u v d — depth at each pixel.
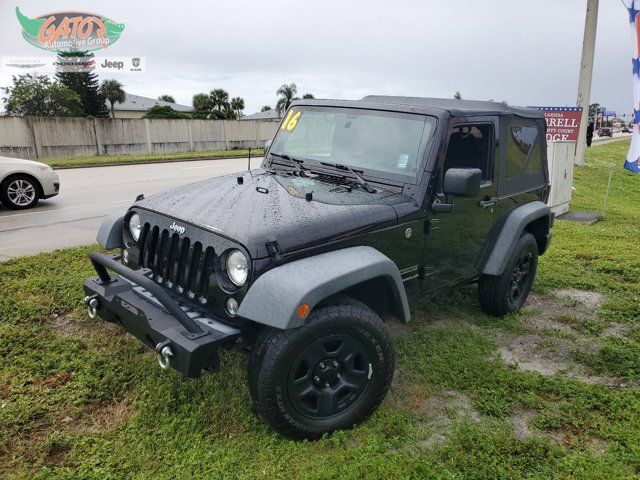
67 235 7.66
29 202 9.98
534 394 3.52
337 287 2.73
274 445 2.92
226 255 2.80
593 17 17.05
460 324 4.66
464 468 2.76
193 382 3.49
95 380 3.48
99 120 24.91
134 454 2.81
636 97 10.62
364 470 2.72
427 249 3.65
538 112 5.01
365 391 3.08
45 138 23.25
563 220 10.08
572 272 6.22
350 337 2.94
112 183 14.09
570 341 4.43
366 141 3.76
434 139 3.50
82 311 4.59
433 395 3.49
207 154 25.89
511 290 4.81
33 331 4.17
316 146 4.04
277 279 2.64
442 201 3.62
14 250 6.75
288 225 2.86
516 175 4.63
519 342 4.40
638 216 10.91
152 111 63.41
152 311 2.96
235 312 2.79
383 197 3.42
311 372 2.88
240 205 3.13
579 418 3.27
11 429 2.99
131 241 3.61
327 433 2.99
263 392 2.73
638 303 5.23
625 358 4.07
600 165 20.59
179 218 3.13
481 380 3.66
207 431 3.02
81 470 2.70
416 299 3.71
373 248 3.16
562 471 2.79
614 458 2.89
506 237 4.45
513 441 3.00
